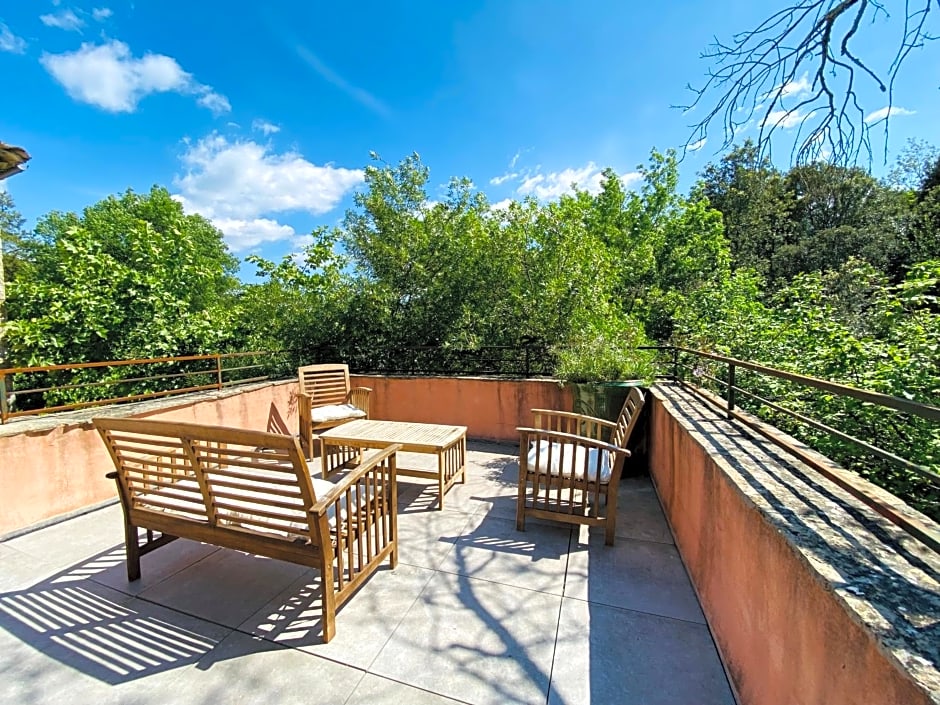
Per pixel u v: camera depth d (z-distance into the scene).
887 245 10.52
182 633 1.89
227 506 2.00
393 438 3.42
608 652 1.77
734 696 1.54
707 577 1.98
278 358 5.76
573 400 4.31
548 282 5.14
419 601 2.12
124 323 5.43
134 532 2.27
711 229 9.62
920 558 1.04
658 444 3.45
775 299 4.41
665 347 4.21
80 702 1.54
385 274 5.73
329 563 1.84
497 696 1.56
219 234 16.92
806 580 1.05
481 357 5.50
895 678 0.71
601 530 2.86
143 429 2.00
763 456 1.91
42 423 3.02
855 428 2.32
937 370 2.23
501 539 2.75
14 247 16.11
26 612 2.04
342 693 1.58
